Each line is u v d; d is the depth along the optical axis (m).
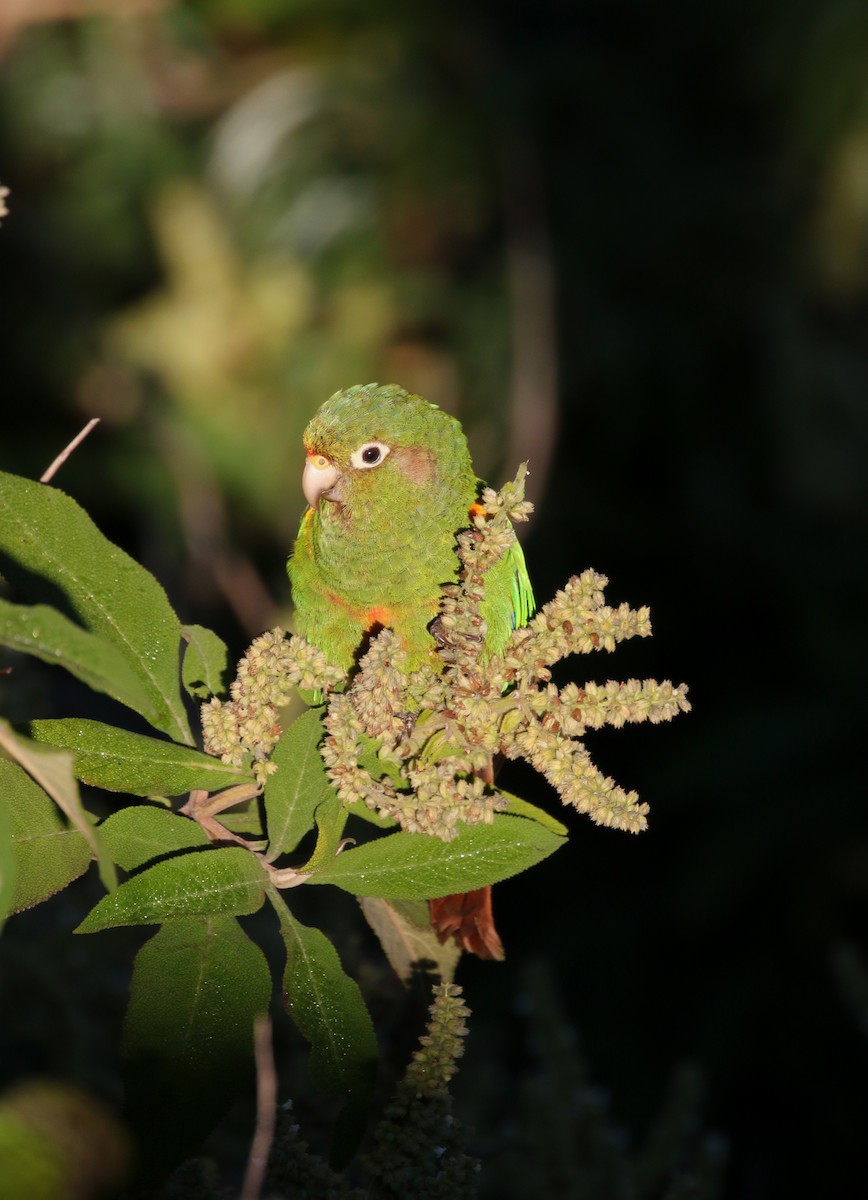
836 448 12.23
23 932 4.97
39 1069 4.92
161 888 2.50
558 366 12.41
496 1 13.68
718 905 11.53
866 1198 10.71
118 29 12.52
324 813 2.71
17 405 12.73
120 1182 2.03
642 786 12.73
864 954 11.52
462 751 2.92
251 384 12.57
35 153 12.86
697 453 12.81
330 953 2.58
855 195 11.88
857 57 11.59
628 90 13.07
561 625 2.90
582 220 12.58
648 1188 4.77
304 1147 2.68
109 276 13.19
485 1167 4.79
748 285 12.67
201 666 3.07
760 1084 11.34
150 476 12.42
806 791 11.99
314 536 4.80
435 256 12.91
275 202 12.53
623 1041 11.65
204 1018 2.39
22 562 2.73
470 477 4.84
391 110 12.46
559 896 12.70
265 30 12.98
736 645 12.98
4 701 4.67
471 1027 9.82
